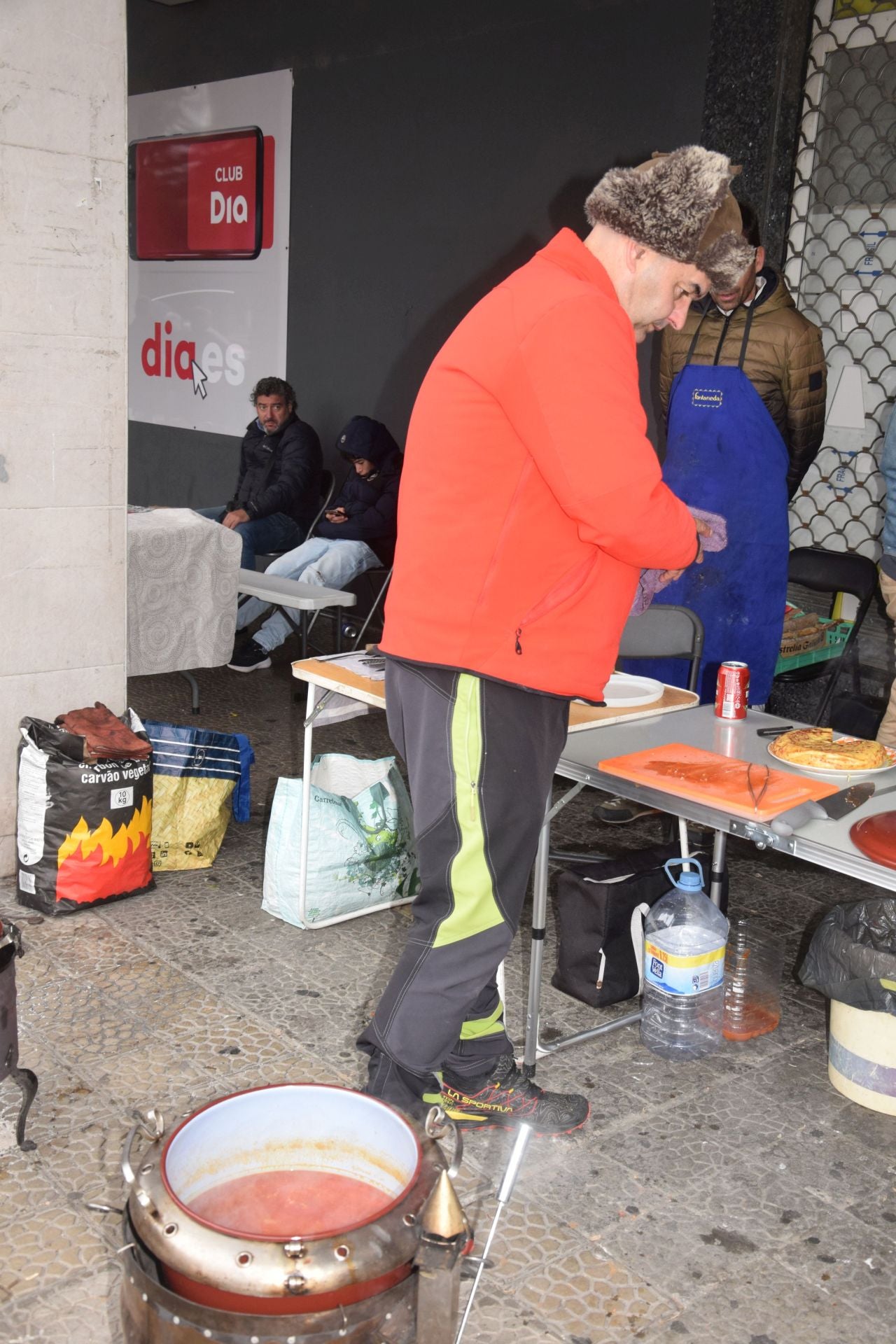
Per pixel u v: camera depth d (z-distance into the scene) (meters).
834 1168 2.34
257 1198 1.44
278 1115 1.46
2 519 3.31
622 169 1.99
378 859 3.36
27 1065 2.59
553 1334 1.89
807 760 2.33
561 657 1.99
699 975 2.65
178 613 4.70
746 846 4.05
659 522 1.85
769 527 4.01
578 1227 2.14
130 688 5.53
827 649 4.59
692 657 3.36
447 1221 1.25
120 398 3.45
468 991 2.10
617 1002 2.95
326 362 6.75
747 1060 2.72
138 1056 2.64
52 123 3.18
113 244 3.35
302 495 6.20
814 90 4.60
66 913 3.30
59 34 3.14
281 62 6.68
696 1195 2.25
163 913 3.36
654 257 1.95
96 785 3.26
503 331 1.86
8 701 3.43
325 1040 2.73
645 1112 2.51
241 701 5.38
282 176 6.80
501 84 5.54
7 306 3.20
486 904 2.06
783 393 3.95
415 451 2.00
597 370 1.81
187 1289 1.19
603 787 2.29
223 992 2.93
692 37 4.73
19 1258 2.02
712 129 4.71
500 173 5.62
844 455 4.82
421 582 1.99
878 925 2.62
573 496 1.83
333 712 3.13
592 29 5.10
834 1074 2.61
